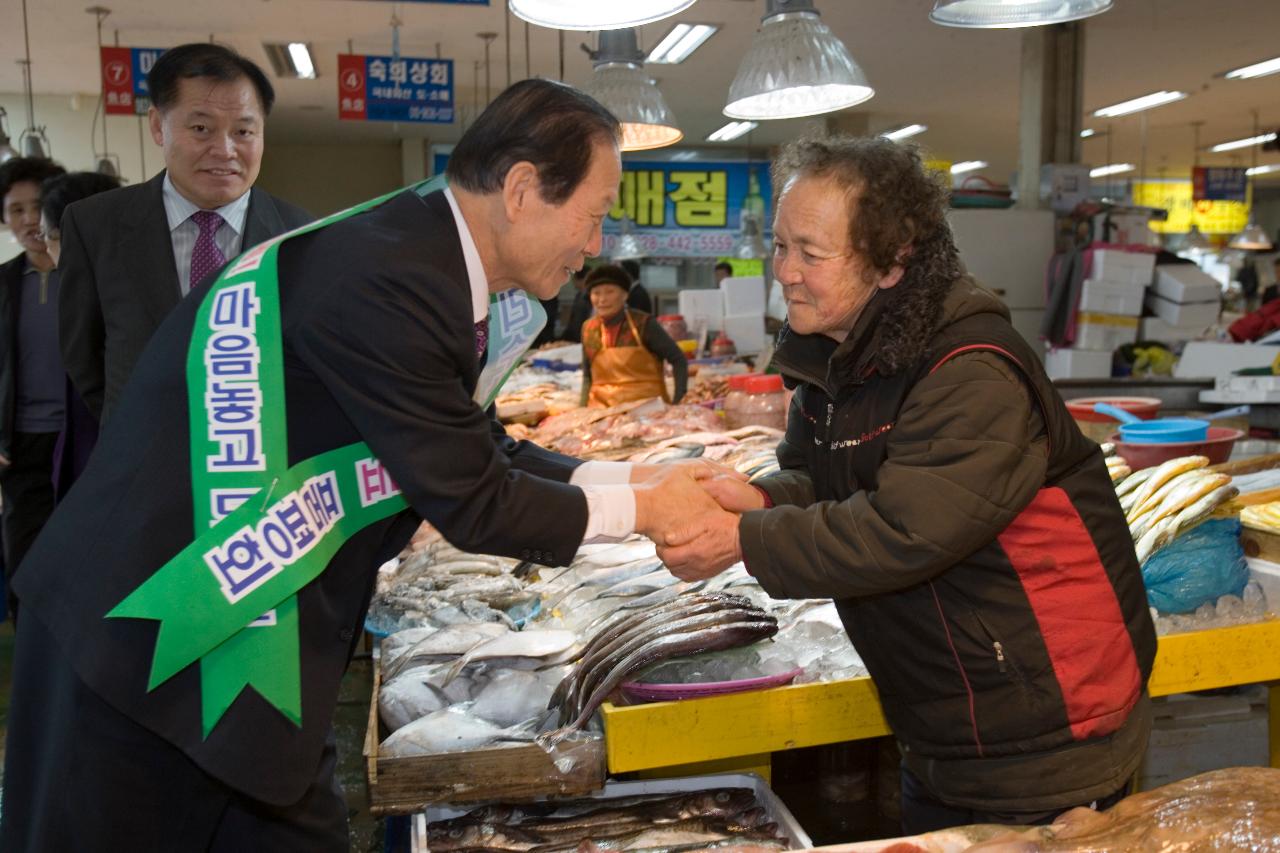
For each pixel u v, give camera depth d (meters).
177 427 1.28
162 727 1.28
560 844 1.78
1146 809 1.27
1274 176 18.84
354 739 3.17
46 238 3.04
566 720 1.82
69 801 1.34
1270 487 2.64
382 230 1.30
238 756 1.29
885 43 9.08
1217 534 2.14
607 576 2.41
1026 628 1.40
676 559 1.49
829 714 1.76
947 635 1.43
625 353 5.21
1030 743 1.42
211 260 2.35
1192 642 1.91
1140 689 1.48
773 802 1.83
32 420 3.44
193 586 1.25
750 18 8.01
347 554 1.39
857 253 1.34
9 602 3.62
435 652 2.02
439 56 9.23
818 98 3.37
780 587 1.40
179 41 8.62
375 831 2.64
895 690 1.54
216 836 1.50
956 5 2.86
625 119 3.60
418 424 1.26
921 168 1.36
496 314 1.54
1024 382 1.35
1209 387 5.56
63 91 10.66
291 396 1.30
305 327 1.26
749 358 7.75
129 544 1.27
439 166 13.80
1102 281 6.87
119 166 10.77
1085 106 12.24
